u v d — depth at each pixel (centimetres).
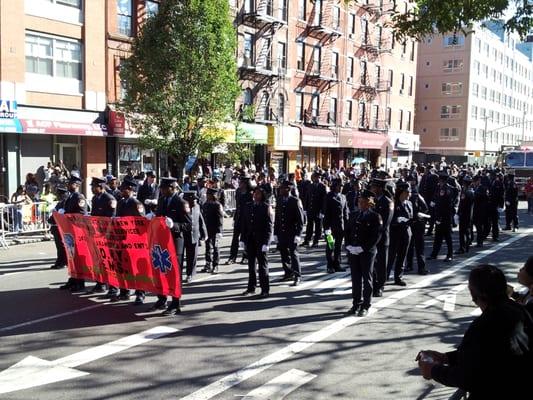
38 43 2052
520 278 417
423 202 1155
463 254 1428
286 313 843
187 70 1911
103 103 2266
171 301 866
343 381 586
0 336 718
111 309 852
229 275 1127
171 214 872
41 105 2055
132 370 609
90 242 923
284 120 3416
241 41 3017
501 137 8188
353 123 4234
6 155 1984
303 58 3597
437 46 6738
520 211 2838
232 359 646
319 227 1530
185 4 1952
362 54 4278
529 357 318
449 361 359
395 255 1055
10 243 1491
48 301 893
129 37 2336
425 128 6900
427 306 898
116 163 2361
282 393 552
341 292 984
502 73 7969
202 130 2016
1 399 531
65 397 537
